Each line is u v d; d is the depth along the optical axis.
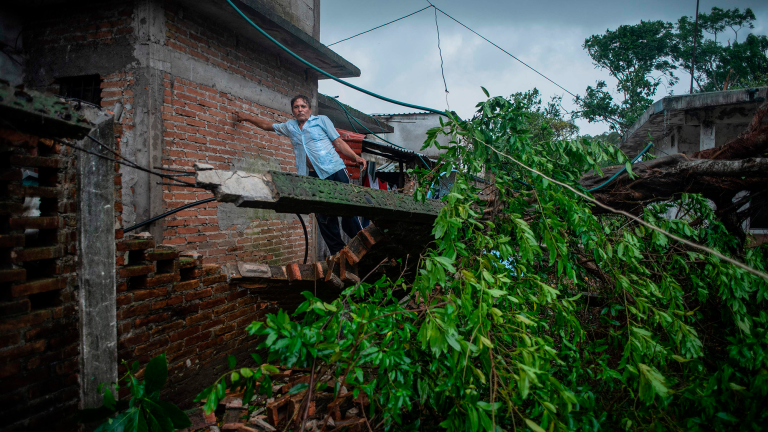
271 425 3.11
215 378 3.72
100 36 4.93
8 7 5.13
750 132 4.11
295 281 3.93
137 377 2.96
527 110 3.93
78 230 2.56
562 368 2.81
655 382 2.30
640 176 4.31
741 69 20.84
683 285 3.95
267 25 5.74
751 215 4.67
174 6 4.99
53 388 2.41
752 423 2.18
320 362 2.54
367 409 3.05
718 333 3.62
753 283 3.18
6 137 1.94
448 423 2.20
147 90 4.70
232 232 5.79
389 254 4.22
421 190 3.62
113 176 2.76
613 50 22.28
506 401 2.20
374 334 2.42
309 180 2.85
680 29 21.81
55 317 2.43
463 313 2.53
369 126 10.64
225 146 5.69
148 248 3.11
